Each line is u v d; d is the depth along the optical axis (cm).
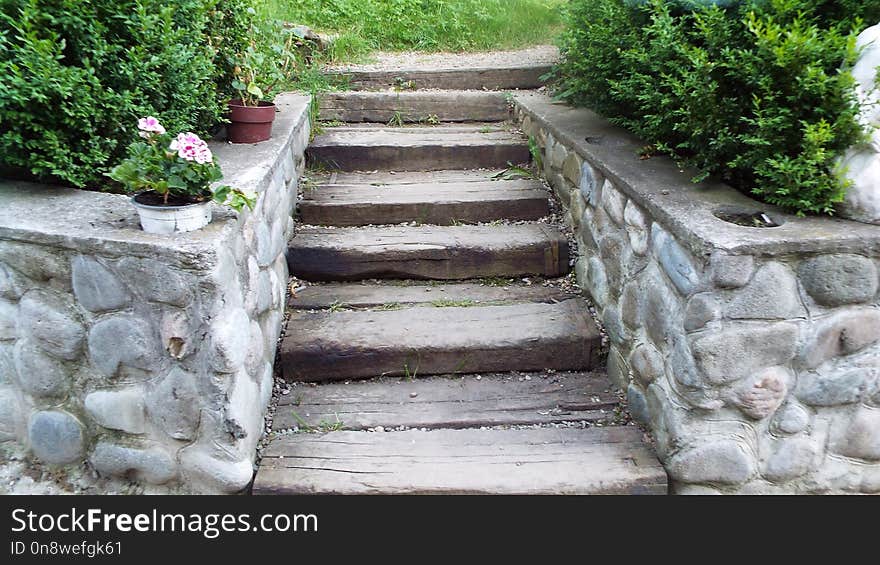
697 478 234
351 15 618
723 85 250
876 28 227
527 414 273
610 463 244
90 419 233
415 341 293
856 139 218
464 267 342
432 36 614
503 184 397
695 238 213
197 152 211
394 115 471
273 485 233
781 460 233
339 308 320
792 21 246
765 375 221
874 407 231
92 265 213
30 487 238
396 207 367
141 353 219
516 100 461
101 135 250
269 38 385
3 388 241
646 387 258
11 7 231
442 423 267
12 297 228
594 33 343
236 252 229
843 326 219
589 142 334
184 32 277
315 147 416
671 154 297
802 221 224
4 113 222
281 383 290
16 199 241
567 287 339
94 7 239
